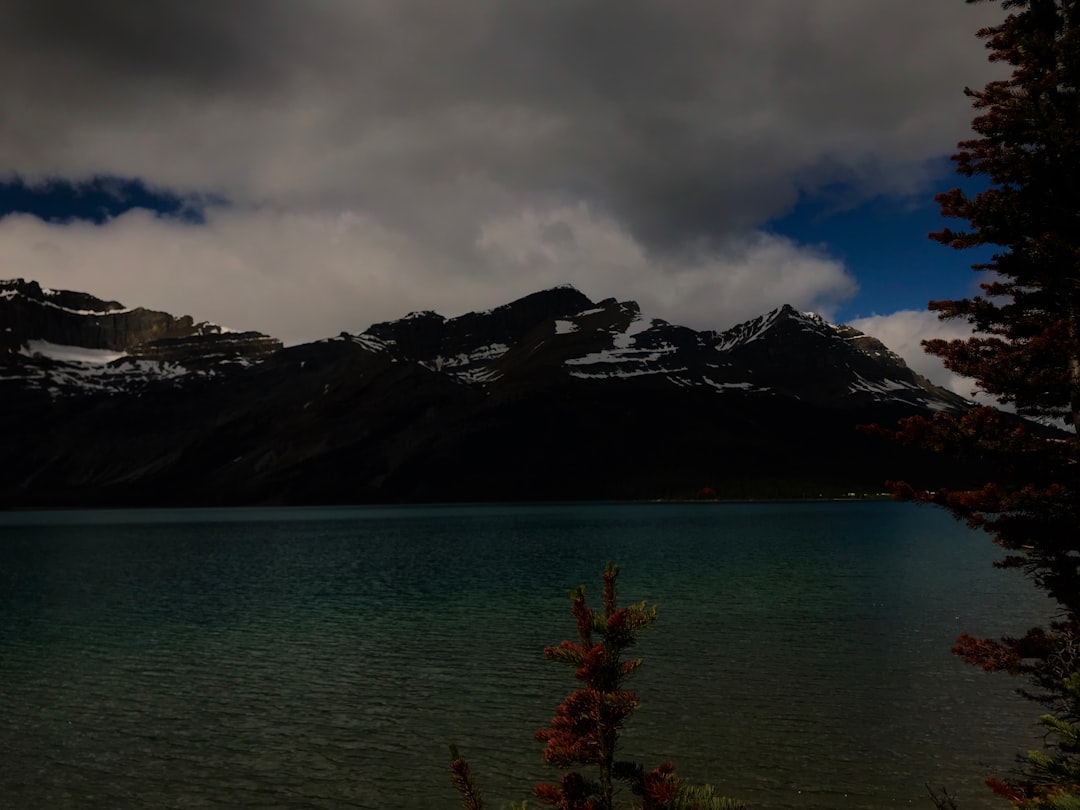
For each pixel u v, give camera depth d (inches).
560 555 4224.9
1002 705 1232.8
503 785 964.0
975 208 634.8
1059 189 623.2
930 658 1545.3
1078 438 575.5
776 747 1059.3
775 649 1633.9
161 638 1907.0
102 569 3816.4
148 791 951.0
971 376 616.7
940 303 684.1
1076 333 592.4
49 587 3034.0
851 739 1087.0
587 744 314.2
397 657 1658.5
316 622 2119.8
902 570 3154.5
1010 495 580.7
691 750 1050.7
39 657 1695.4
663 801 296.0
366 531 7381.9
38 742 1128.2
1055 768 344.8
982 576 2913.4
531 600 2503.7
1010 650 654.5
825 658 1550.2
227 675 1512.1
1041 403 610.5
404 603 2470.5
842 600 2319.1
